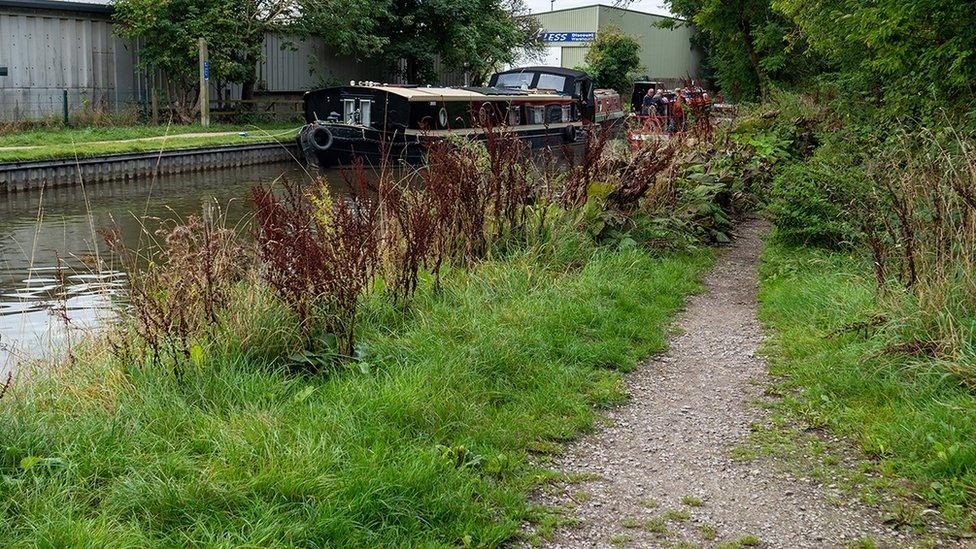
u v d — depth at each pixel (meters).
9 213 17.64
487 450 5.30
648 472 5.29
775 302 8.77
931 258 6.93
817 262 9.60
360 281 6.92
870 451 5.44
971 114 10.35
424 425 5.45
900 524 4.63
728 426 5.99
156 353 5.79
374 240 7.66
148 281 6.99
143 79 30.97
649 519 4.72
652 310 8.48
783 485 5.12
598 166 11.12
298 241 6.68
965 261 6.64
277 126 31.47
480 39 39.09
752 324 8.38
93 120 27.67
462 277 8.30
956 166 7.78
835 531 4.59
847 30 12.68
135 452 4.76
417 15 37.69
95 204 18.97
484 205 9.42
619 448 5.63
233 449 4.76
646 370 7.12
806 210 10.88
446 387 5.91
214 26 30.17
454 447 5.22
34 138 23.59
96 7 28.67
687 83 21.56
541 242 9.70
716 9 26.08
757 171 14.39
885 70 11.68
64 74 28.41
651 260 10.30
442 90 26.53
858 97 14.46
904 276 7.09
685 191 12.33
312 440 4.88
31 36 27.34
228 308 6.36
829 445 5.62
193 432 5.03
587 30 54.97
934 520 4.64
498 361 6.55
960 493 4.78
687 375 7.01
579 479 5.16
